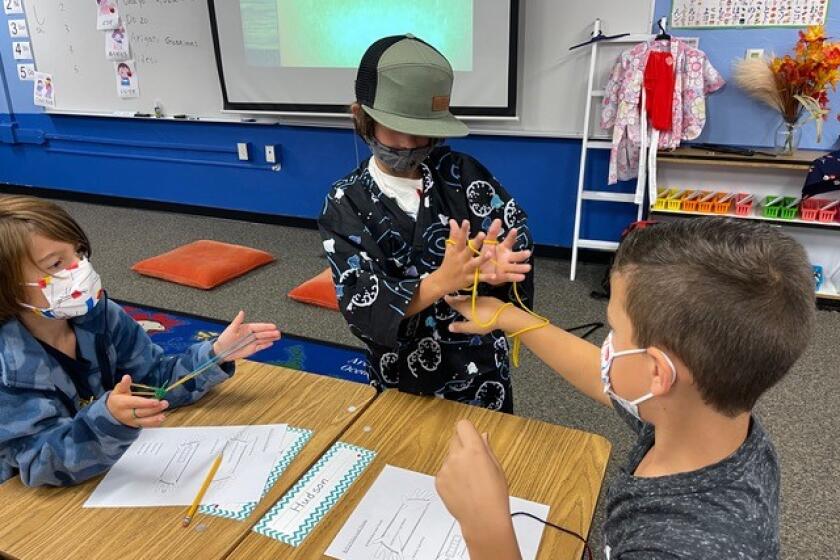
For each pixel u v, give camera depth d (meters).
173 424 1.24
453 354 1.38
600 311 3.24
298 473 1.10
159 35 4.54
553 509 1.00
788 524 1.85
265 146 4.53
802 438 2.22
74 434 1.04
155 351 1.38
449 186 1.34
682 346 0.60
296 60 4.13
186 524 0.99
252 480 1.08
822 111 3.00
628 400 0.70
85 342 1.21
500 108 3.69
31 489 1.08
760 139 3.32
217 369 1.29
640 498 0.67
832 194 3.15
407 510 1.01
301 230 4.62
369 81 1.20
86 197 5.45
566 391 2.53
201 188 4.94
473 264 1.05
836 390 2.49
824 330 2.97
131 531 0.98
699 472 0.64
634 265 0.65
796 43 3.10
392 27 3.79
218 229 4.69
